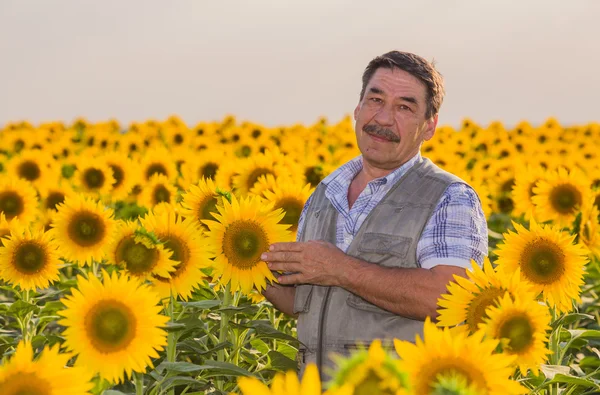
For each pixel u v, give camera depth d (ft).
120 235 11.24
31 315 15.74
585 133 70.64
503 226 30.09
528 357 8.79
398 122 12.03
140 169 33.24
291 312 13.15
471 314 9.26
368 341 11.62
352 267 11.14
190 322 12.07
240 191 22.20
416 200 11.85
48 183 34.94
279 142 55.36
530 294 9.20
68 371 7.22
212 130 63.77
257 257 12.17
